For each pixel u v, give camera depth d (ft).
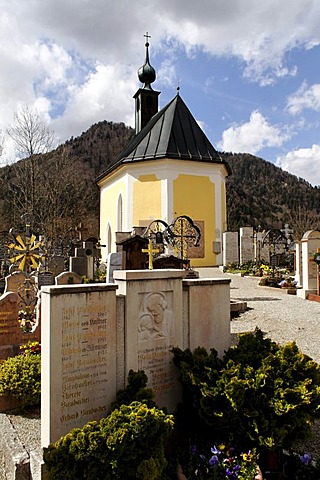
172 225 45.21
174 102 80.53
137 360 13.12
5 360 18.31
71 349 11.52
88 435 9.59
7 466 12.01
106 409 12.23
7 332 20.80
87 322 11.87
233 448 10.93
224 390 11.21
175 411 13.98
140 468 9.23
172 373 14.01
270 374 11.85
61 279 31.78
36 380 15.62
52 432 11.11
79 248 53.52
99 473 9.36
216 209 72.54
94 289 12.01
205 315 15.35
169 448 12.29
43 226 97.96
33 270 39.09
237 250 65.36
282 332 25.52
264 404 11.02
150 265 34.22
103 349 12.21
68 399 11.46
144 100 98.78
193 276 35.83
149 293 13.50
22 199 119.24
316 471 10.64
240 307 31.53
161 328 13.80
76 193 141.49
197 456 11.19
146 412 9.96
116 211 80.94
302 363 12.46
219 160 72.90
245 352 13.58
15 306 21.16
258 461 10.92
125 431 9.44
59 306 11.29
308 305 34.14
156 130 76.48
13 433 13.20
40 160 121.39
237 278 53.31
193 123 78.59
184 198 70.33
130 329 12.93
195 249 69.46
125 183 74.84
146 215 71.05
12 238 53.21
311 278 38.14
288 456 11.55
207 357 13.16
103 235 92.58
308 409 11.15
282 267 64.39
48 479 9.45
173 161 70.23
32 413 15.30
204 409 11.39
